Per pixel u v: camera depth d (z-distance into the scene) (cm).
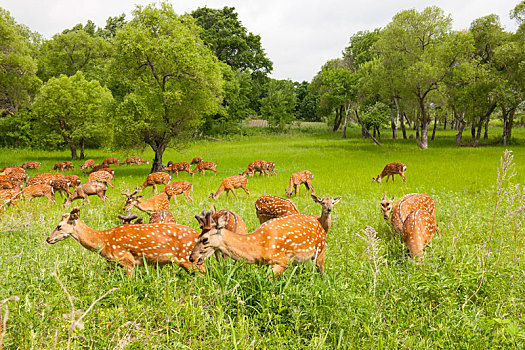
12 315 333
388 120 4984
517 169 1762
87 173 2227
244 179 1356
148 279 441
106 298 388
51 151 3894
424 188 1409
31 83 3173
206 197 1348
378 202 1080
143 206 955
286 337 339
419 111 3703
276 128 6334
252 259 461
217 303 383
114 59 2297
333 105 4841
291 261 486
